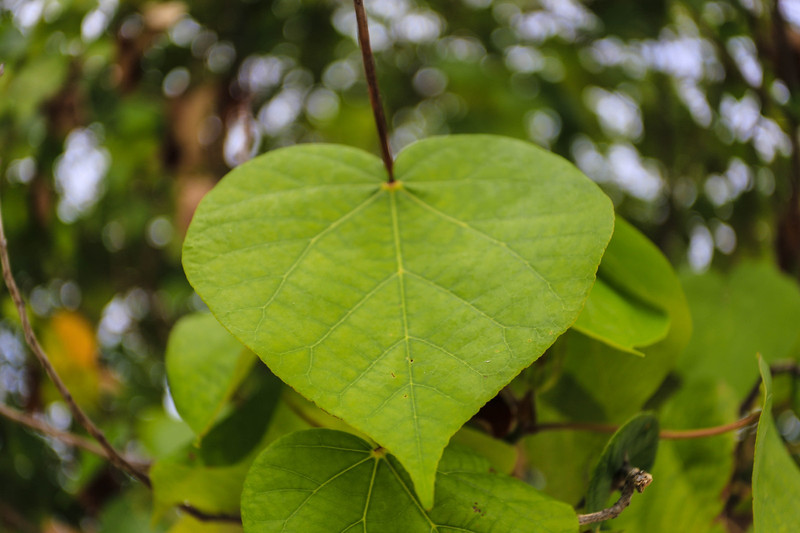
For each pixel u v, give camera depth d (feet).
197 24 2.76
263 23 2.80
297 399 1.55
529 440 1.56
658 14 2.59
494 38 3.44
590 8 2.84
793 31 2.07
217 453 1.53
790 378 1.66
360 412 1.17
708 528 1.50
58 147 2.53
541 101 3.44
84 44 2.39
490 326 1.22
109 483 2.45
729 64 2.26
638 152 2.94
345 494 1.26
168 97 2.66
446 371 1.19
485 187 1.34
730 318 1.73
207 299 1.24
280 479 1.26
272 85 3.03
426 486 1.13
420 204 1.33
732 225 2.50
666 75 2.72
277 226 1.30
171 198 2.90
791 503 1.38
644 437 1.38
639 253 1.46
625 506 1.30
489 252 1.28
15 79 2.27
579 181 1.31
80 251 2.94
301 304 1.24
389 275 1.27
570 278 1.24
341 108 3.80
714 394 1.55
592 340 1.54
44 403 2.48
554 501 1.27
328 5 3.09
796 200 2.04
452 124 3.72
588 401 1.56
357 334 1.22
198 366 1.57
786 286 1.72
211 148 2.56
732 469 1.51
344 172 1.35
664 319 1.44
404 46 3.60
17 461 2.45
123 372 3.24
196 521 1.59
